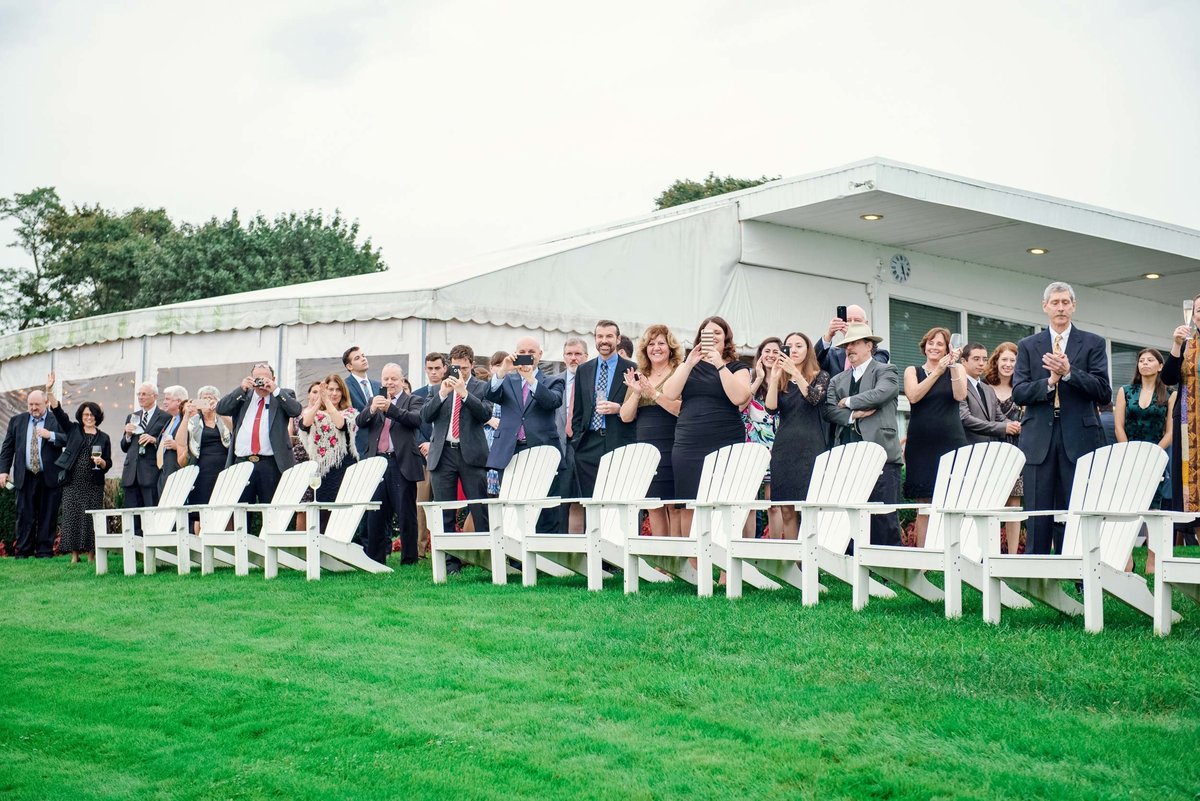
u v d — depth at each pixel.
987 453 7.27
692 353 8.38
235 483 10.59
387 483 10.41
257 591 8.63
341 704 5.26
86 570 11.54
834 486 7.61
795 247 15.95
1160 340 20.80
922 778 3.92
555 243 17.50
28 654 6.61
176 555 11.05
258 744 4.88
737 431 8.51
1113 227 16.22
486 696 5.21
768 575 7.97
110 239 46.94
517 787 4.17
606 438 9.44
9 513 14.49
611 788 4.06
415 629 6.70
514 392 9.57
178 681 5.82
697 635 6.11
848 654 5.50
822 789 3.93
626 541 8.01
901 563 6.74
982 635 5.84
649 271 14.67
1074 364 7.47
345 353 11.41
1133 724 4.30
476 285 13.30
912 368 8.87
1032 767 3.97
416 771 4.39
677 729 4.62
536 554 8.59
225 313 14.31
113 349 15.54
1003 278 18.38
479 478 9.54
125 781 4.64
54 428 13.66
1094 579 5.91
